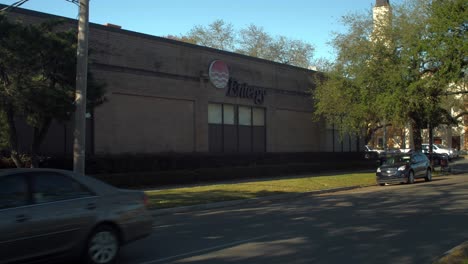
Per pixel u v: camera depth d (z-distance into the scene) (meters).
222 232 10.50
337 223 11.39
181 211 15.06
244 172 26.34
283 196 18.95
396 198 16.83
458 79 25.72
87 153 21.19
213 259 7.79
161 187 21.05
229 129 29.08
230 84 28.72
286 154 31.53
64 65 15.41
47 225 6.44
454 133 68.12
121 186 20.02
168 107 25.06
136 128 23.38
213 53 27.73
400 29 27.72
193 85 26.36
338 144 38.91
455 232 9.91
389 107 26.72
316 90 32.81
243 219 12.66
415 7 28.00
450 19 25.05
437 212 12.86
